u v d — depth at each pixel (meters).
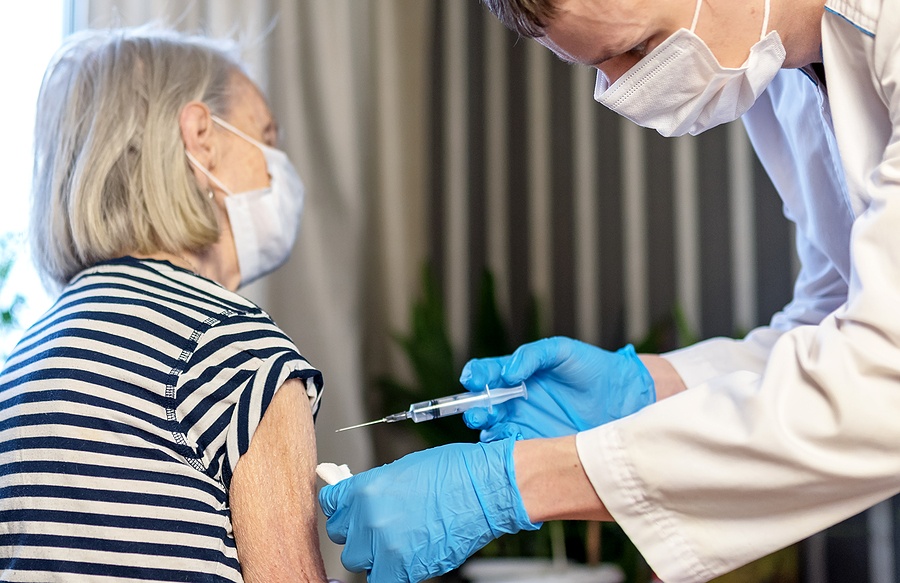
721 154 4.17
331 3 3.70
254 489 1.01
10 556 0.96
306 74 3.61
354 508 1.04
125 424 0.98
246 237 1.35
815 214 1.37
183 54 1.31
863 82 1.08
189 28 2.74
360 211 3.88
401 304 4.20
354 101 3.74
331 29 3.69
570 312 4.29
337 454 3.51
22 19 2.46
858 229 0.98
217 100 1.33
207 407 1.00
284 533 1.00
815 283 1.54
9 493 0.98
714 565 0.99
